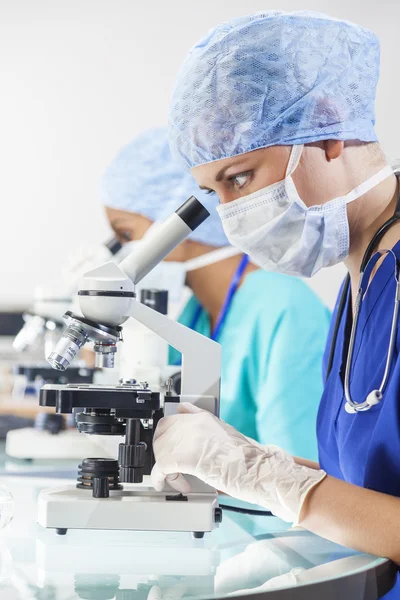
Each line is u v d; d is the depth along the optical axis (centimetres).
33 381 270
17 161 412
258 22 139
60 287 263
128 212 319
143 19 409
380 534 104
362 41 143
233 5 406
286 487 113
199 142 138
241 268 315
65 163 413
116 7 409
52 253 413
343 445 133
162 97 412
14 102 412
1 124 412
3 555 103
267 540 115
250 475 115
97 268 125
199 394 130
